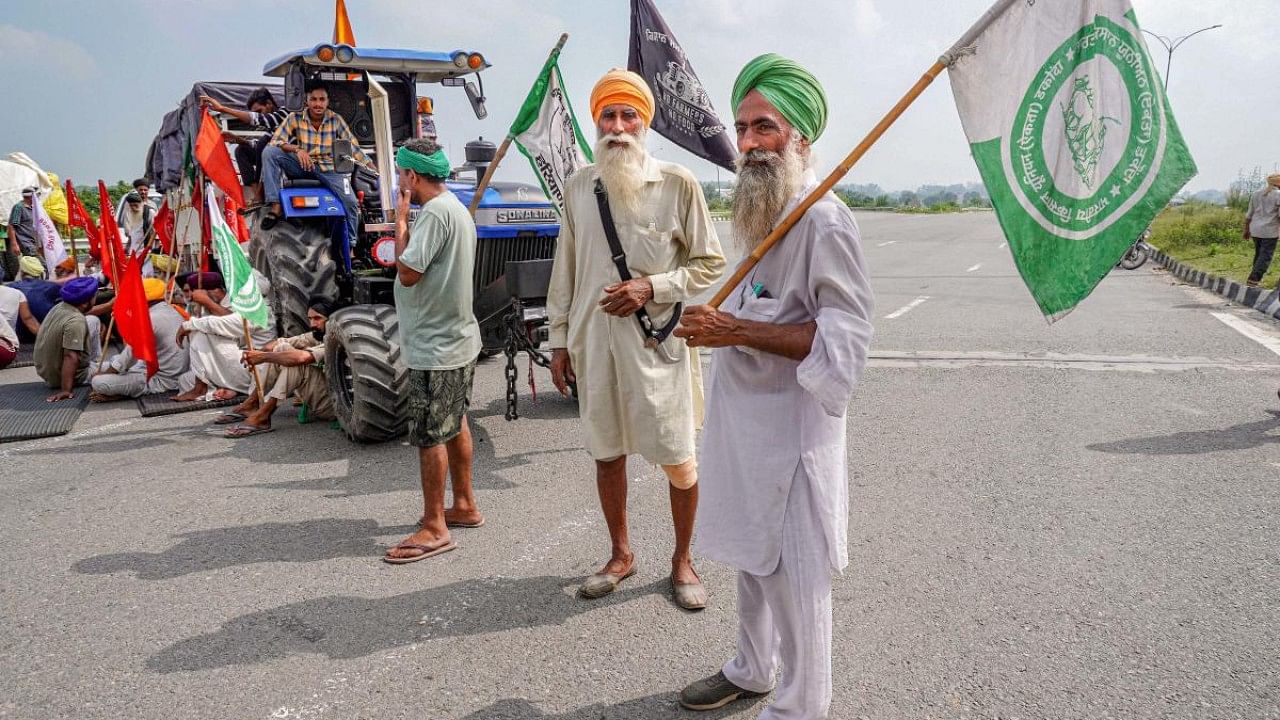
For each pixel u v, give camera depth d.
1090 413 5.75
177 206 8.96
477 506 4.43
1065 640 2.98
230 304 5.45
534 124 4.47
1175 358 7.36
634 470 4.93
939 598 3.30
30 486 4.95
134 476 5.07
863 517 4.11
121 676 2.91
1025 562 3.59
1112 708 2.59
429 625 3.21
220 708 2.71
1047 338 8.41
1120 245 2.24
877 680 2.77
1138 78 2.20
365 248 6.70
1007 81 2.23
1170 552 3.63
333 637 3.14
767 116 2.20
